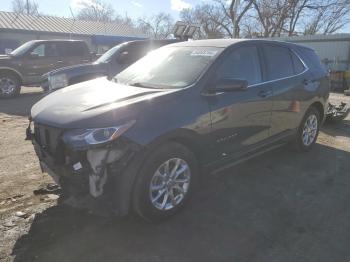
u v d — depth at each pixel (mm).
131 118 3266
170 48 4832
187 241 3379
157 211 3551
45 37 29438
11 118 8672
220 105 3982
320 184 4758
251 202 4184
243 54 4520
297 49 5660
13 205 3932
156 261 3088
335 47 21531
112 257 3117
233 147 4309
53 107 3615
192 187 3877
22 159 5434
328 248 3346
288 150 6082
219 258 3150
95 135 3107
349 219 3875
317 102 5934
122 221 3672
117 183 3232
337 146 6551
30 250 3170
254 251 3264
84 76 8945
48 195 4188
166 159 3510
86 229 3516
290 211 4004
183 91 3723
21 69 12625
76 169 3182
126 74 4699
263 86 4668
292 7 36781
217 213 3906
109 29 35219
